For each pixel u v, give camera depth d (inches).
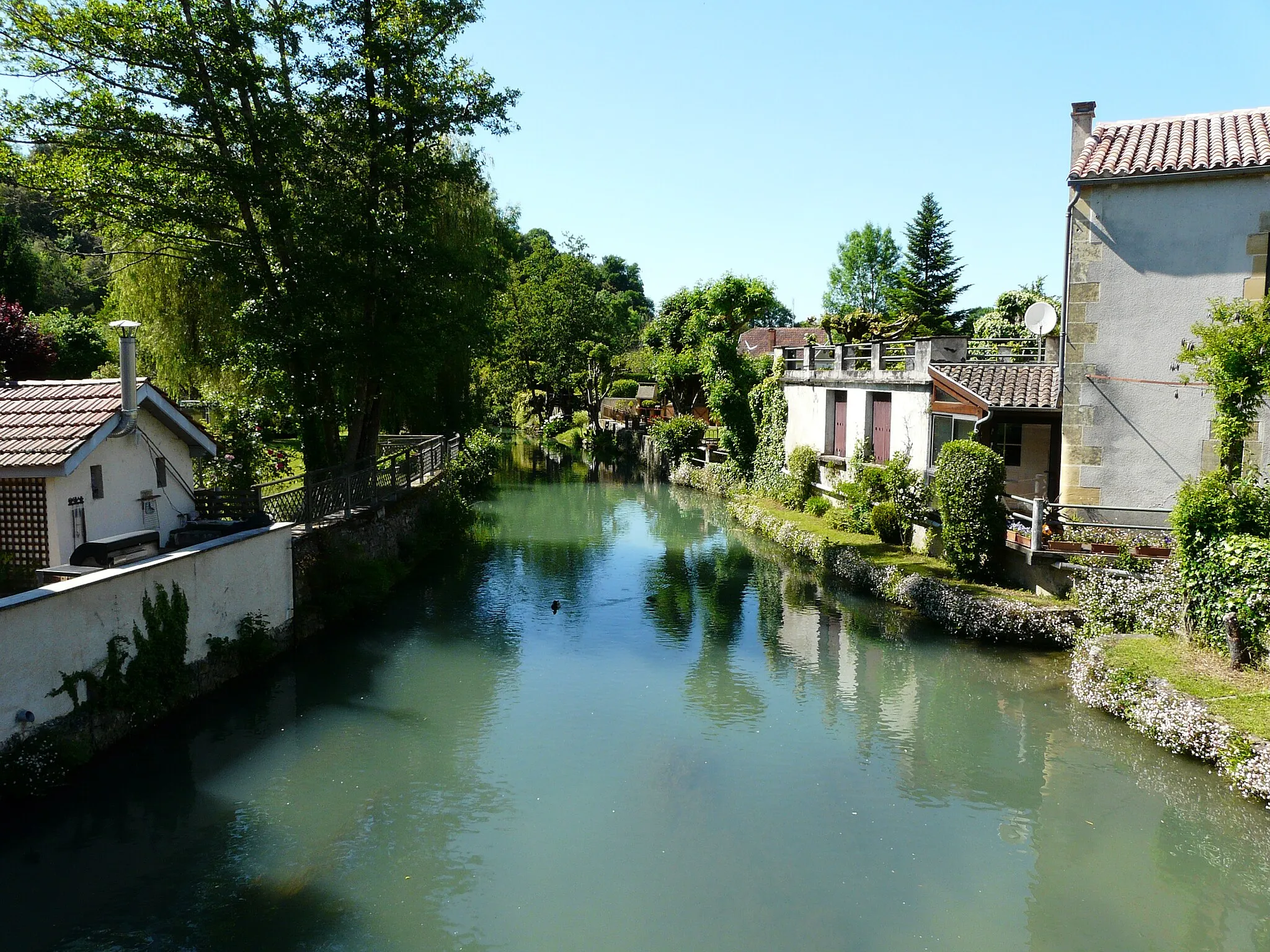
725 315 1652.3
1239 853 336.8
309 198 660.7
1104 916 298.2
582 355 2218.3
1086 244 591.8
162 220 637.9
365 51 690.2
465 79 746.2
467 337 788.6
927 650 566.6
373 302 720.3
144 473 517.7
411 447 927.0
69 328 1040.2
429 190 745.0
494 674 534.9
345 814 361.1
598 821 359.9
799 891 311.6
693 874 321.7
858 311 1508.4
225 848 332.2
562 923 290.7
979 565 623.8
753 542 973.8
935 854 336.5
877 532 795.4
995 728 450.3
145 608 412.8
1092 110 642.8
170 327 827.4
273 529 535.2
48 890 303.1
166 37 591.2
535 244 2269.9
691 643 603.5
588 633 624.4
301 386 685.9
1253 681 417.7
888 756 422.9
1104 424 596.1
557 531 1056.8
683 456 1533.0
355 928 285.7
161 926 284.0
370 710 471.2
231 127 627.5
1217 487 454.6
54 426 457.7
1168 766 397.7
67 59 590.6
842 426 962.1
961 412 692.1
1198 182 567.5
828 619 655.8
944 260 2097.7
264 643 508.1
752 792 386.0
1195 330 494.0
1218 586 442.9
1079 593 549.6
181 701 439.8
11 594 417.1
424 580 774.5
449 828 352.2
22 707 338.6
